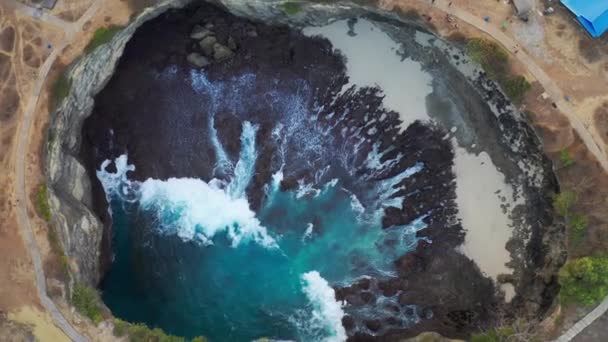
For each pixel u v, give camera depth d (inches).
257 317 1459.2
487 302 1401.3
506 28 1325.0
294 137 1491.1
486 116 1398.9
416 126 1438.2
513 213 1408.7
